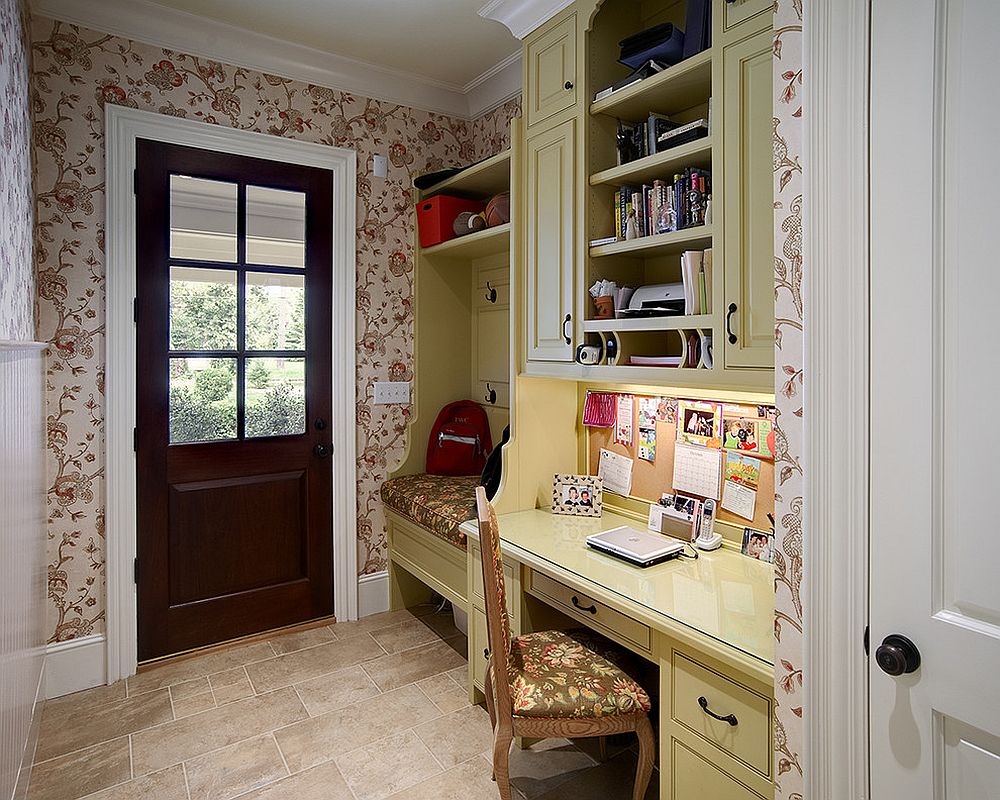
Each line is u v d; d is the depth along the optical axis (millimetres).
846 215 1094
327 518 3104
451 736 2178
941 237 994
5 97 1651
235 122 2777
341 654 2785
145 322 2619
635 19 2244
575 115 2141
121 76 2521
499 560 1739
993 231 940
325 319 3059
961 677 982
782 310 1229
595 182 2094
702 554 2012
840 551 1125
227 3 2486
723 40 1651
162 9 2512
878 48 1044
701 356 1749
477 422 3320
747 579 1797
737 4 1613
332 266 3066
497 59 2982
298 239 2977
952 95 973
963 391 980
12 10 1773
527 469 2520
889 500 1063
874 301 1069
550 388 2562
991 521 956
